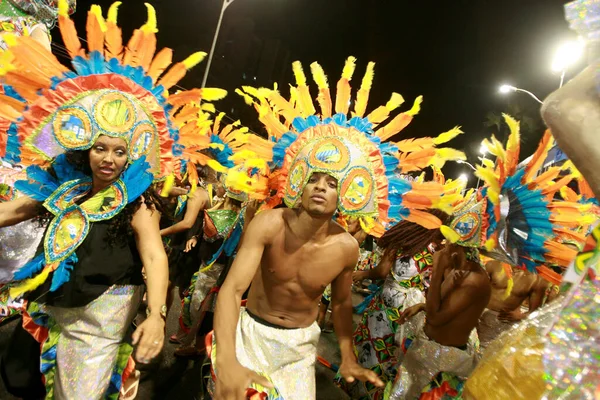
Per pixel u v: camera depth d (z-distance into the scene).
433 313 2.92
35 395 2.38
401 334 3.94
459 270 2.88
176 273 4.46
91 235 2.16
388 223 2.53
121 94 2.24
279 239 2.31
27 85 2.18
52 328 2.24
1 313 3.56
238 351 2.37
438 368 2.96
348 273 2.45
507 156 2.28
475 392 1.33
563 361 1.06
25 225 2.87
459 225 2.78
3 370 2.32
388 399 3.17
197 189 4.20
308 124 2.45
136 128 2.24
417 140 2.40
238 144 4.34
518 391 1.19
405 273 4.25
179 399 3.35
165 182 2.36
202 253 4.41
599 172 1.06
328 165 2.25
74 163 2.31
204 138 2.52
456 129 2.35
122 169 2.24
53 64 2.21
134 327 3.58
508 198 2.38
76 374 2.12
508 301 3.82
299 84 2.51
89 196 2.27
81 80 2.20
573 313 1.08
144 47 2.33
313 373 2.50
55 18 3.35
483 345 3.87
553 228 2.27
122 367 2.30
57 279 2.08
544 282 3.71
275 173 2.51
